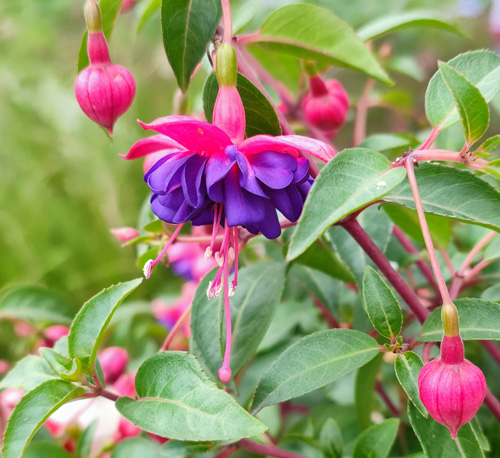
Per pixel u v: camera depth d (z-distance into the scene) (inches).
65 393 13.3
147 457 15.7
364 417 17.1
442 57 37.1
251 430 11.9
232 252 13.3
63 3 49.5
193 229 18.2
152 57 50.3
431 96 13.4
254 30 27.9
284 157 12.4
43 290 20.0
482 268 16.2
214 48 14.2
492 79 13.4
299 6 14.5
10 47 53.4
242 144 12.4
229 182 12.4
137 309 25.7
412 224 15.7
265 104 13.4
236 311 15.3
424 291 20.2
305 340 13.0
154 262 13.3
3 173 51.9
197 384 12.5
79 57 15.4
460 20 36.0
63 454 16.3
